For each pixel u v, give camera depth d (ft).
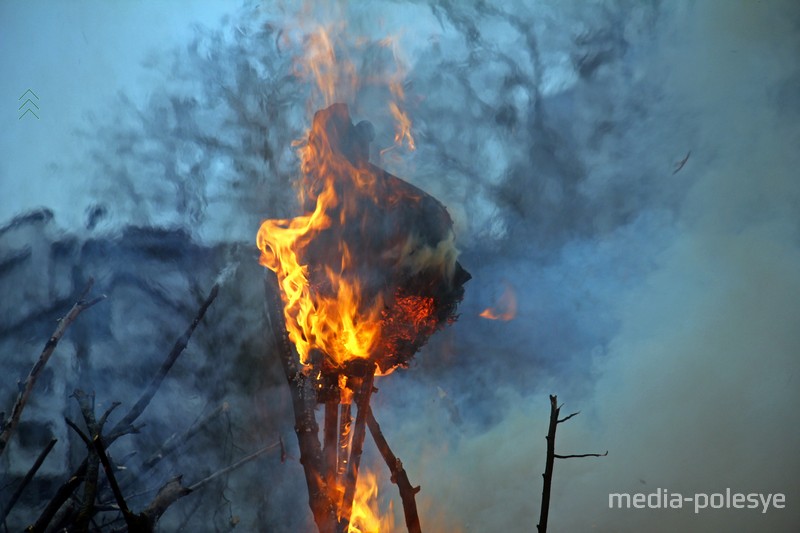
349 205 8.95
